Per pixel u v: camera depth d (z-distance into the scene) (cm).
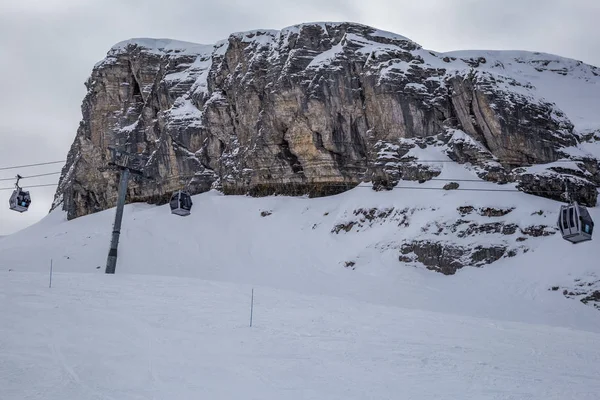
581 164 4688
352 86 5384
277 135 5569
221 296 2348
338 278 3959
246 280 4203
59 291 2223
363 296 3531
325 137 5331
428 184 4656
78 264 5000
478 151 4712
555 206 4169
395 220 4447
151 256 4894
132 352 1412
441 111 5069
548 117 4894
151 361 1347
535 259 3716
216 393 1155
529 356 1655
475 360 1544
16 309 1805
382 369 1399
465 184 4522
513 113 4731
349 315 2123
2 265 5066
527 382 1355
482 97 4809
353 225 4650
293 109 5453
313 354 1503
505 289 3525
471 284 3650
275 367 1361
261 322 1866
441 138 4978
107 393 1116
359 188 5069
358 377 1320
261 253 4681
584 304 3275
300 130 5409
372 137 5250
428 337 1823
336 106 5344
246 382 1236
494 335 1945
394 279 3775
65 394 1096
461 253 3903
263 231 4997
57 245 5466
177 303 2109
